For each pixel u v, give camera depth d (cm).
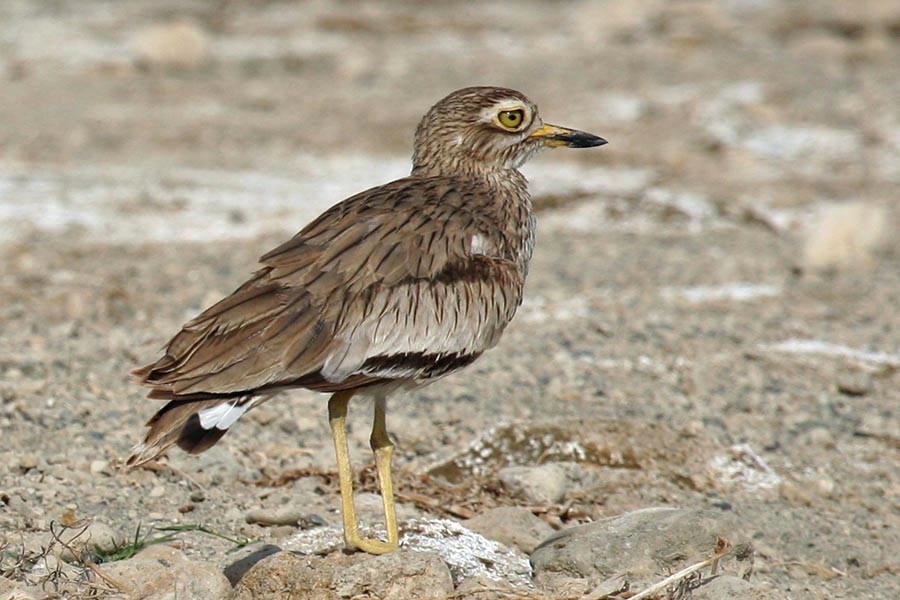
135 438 1077
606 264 1788
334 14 4147
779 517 1048
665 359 1361
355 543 855
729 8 4212
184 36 3372
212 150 2548
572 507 1033
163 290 1622
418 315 833
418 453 1116
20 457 1009
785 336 1472
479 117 979
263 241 1909
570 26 4056
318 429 1140
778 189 2367
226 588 829
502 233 920
